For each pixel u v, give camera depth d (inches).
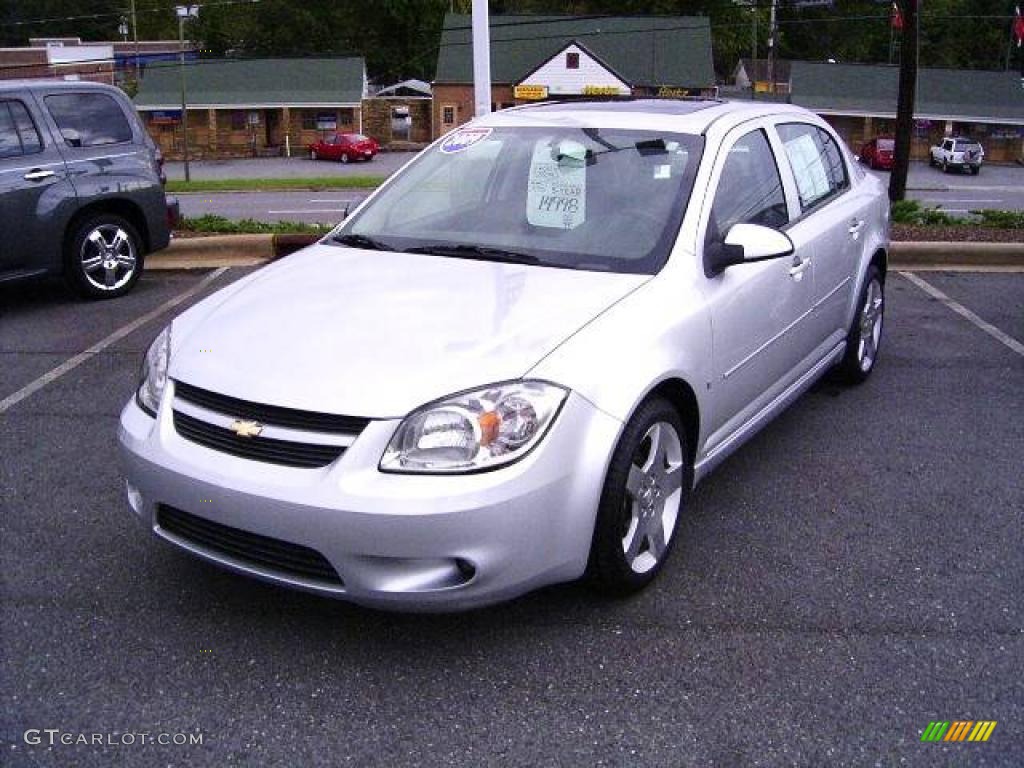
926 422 214.1
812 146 209.2
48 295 329.1
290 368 125.2
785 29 3319.4
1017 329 286.5
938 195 1398.9
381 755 111.9
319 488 116.9
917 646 131.9
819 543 159.9
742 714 118.5
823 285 195.5
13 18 3469.5
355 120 2434.8
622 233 156.5
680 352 141.3
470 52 2359.7
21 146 299.9
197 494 123.8
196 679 124.6
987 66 3321.9
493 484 116.7
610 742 113.8
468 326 131.6
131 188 323.9
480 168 177.8
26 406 222.5
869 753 112.2
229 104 2389.3
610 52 2316.7
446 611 121.1
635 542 138.3
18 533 162.4
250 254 375.9
